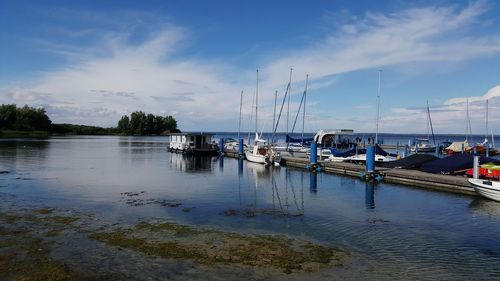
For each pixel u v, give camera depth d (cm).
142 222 1884
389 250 1523
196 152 6525
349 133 8094
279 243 1562
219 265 1316
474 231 1828
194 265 1314
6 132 14625
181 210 2188
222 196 2666
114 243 1536
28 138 13550
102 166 4625
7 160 5125
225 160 5688
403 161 3891
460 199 2591
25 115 16400
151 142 12256
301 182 3403
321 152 5091
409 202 2495
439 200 2561
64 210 2130
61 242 1543
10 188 2862
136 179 3500
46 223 1830
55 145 9250
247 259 1373
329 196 2708
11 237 1600
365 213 2177
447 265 1382
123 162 5209
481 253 1516
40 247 1480
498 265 1392
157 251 1445
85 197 2547
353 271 1296
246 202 2458
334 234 1733
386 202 2494
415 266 1364
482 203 2458
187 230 1742
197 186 3123
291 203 2444
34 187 2927
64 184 3109
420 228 1866
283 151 6244
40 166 4453
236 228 1805
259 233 1722
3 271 1248
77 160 5369
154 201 2444
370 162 3469
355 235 1723
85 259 1362
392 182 3347
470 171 3145
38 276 1212
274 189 3005
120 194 2688
